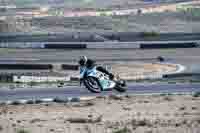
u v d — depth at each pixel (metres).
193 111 56.59
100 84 67.56
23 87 112.81
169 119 49.56
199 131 40.69
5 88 110.31
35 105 68.81
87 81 68.19
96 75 67.56
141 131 41.06
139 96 78.94
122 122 46.91
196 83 113.00
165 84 112.19
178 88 103.06
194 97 73.88
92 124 45.72
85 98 81.12
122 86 68.19
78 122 47.31
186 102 66.81
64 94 94.62
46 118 51.41
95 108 61.69
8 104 74.31
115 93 89.75
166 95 79.44
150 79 159.75
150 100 70.69
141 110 58.78
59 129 42.81
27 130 42.03
